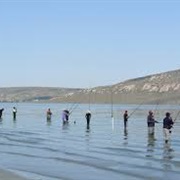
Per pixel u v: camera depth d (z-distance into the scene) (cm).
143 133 4456
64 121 5991
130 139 3762
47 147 3133
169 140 3550
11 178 1872
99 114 10606
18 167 2205
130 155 2664
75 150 2939
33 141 3584
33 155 2678
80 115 9944
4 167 2200
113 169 2136
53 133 4459
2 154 2736
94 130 4919
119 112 12119
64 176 1945
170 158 2520
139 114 10512
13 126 5672
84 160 2448
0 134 4334
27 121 7038
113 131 4753
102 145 3266
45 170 2111
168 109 13838
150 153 2758
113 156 2619
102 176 1945
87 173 2028
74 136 4084
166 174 1984
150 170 2097
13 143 3434
